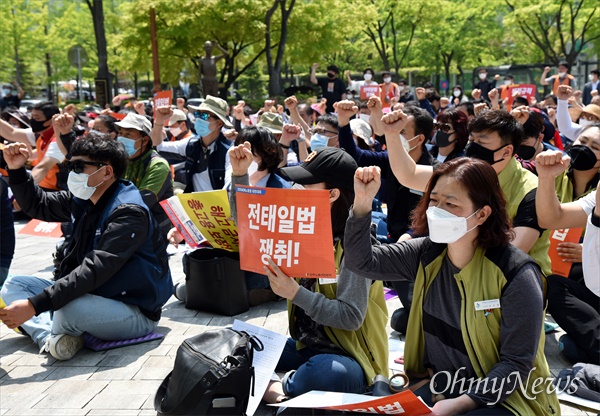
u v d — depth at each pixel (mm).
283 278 3131
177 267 6699
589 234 3129
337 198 3391
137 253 4480
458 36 35750
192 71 29609
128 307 4473
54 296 4055
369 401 2787
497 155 4133
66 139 7047
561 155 3547
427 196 2811
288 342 3689
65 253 4719
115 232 4270
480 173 2621
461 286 2701
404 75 42094
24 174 4730
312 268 3074
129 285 4441
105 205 4438
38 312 4023
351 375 3195
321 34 27594
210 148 7016
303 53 27953
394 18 33719
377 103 5523
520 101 10789
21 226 9188
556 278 4285
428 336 2885
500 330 2666
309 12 27328
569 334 4133
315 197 2990
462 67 41188
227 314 5203
